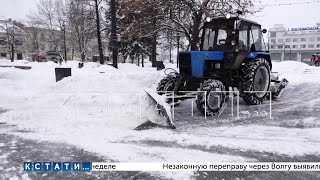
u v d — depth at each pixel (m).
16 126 5.69
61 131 5.33
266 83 8.17
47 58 43.22
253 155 4.07
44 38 48.59
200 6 11.43
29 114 6.59
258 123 5.84
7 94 9.05
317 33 66.69
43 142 4.73
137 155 4.11
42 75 12.55
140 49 28.81
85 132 5.26
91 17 28.59
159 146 4.49
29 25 49.78
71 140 4.80
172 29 12.91
